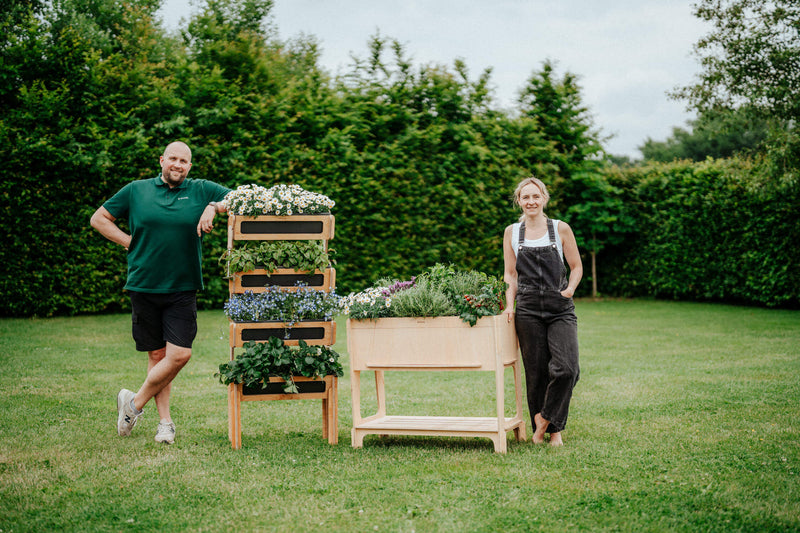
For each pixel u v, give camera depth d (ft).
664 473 12.34
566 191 53.57
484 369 14.35
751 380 21.29
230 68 45.68
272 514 10.53
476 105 49.29
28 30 38.04
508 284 15.47
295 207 15.60
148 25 56.29
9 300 36.27
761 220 45.27
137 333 15.37
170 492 11.55
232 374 14.34
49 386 20.43
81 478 12.24
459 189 47.11
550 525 9.99
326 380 15.10
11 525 10.06
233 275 15.39
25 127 36.17
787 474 12.23
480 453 14.08
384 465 13.12
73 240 37.04
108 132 38.24
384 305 15.05
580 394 19.74
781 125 42.88
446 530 9.82
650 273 52.49
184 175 15.34
